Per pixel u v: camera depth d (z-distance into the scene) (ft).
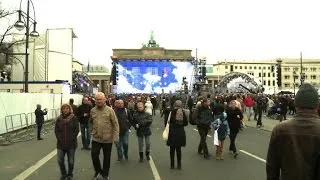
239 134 85.56
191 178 39.73
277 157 14.39
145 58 362.53
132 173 42.68
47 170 44.37
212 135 82.48
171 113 45.27
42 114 77.36
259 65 586.45
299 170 13.78
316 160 13.79
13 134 84.48
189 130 94.38
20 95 92.22
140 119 51.11
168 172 43.21
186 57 354.95
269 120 126.21
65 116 37.99
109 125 37.58
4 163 49.24
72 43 227.20
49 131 94.63
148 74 344.90
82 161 50.78
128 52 379.76
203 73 228.43
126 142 51.78
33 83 156.04
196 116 53.88
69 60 220.43
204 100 53.88
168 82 344.08
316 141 13.83
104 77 479.41
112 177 40.47
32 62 212.64
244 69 581.94
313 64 580.30
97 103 37.58
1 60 182.29
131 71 343.46
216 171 43.68
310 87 14.49
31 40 212.43
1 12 163.22
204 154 53.47
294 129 14.14
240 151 59.93
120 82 341.62
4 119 80.02
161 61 347.77
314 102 14.29
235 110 54.08
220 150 52.06
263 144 68.28
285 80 570.87
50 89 155.84
